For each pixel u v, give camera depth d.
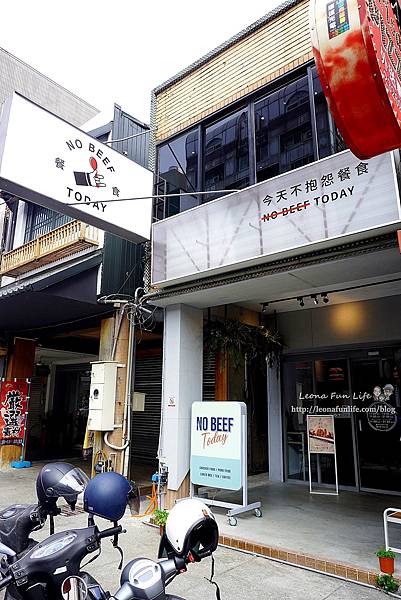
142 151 8.67
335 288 6.75
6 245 10.61
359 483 7.27
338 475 7.52
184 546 2.04
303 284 5.54
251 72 6.19
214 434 5.91
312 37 1.92
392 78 2.00
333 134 5.18
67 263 7.96
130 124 8.59
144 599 1.98
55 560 2.04
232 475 5.66
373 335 7.36
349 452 7.45
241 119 6.28
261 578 3.93
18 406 10.47
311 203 4.62
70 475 2.49
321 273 5.08
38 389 15.28
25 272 9.11
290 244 4.73
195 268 5.62
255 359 8.38
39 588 2.08
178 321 6.45
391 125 1.87
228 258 5.28
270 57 6.00
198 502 2.21
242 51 6.38
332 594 3.60
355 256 4.49
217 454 5.82
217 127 6.58
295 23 5.79
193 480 5.96
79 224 7.45
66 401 15.30
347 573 3.90
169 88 7.40
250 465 8.88
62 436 14.83
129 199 5.27
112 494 2.16
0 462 10.05
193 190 6.68
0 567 2.78
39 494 2.56
